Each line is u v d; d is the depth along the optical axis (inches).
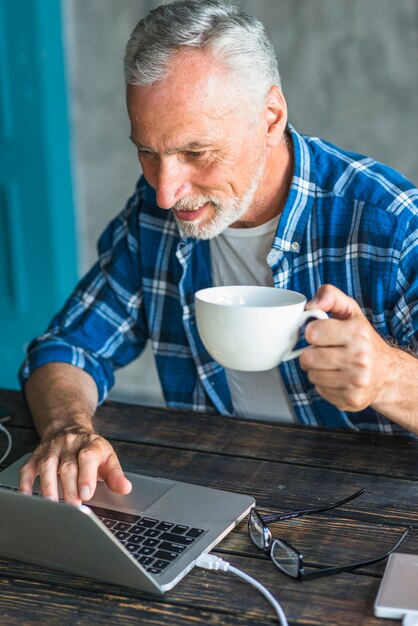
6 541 37.1
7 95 117.7
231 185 48.2
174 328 62.6
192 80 44.7
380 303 53.9
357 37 109.4
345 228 54.8
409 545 38.0
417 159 112.0
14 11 114.0
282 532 39.4
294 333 39.0
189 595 34.6
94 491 42.4
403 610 32.4
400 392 42.8
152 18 46.2
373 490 43.6
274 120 50.6
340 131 114.0
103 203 126.3
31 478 43.3
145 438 51.0
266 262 58.0
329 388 39.9
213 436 51.1
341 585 35.0
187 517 40.1
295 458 47.7
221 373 61.1
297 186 54.9
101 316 62.7
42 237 123.0
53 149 119.6
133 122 46.6
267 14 112.0
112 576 35.2
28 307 126.7
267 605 33.8
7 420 54.4
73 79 121.5
